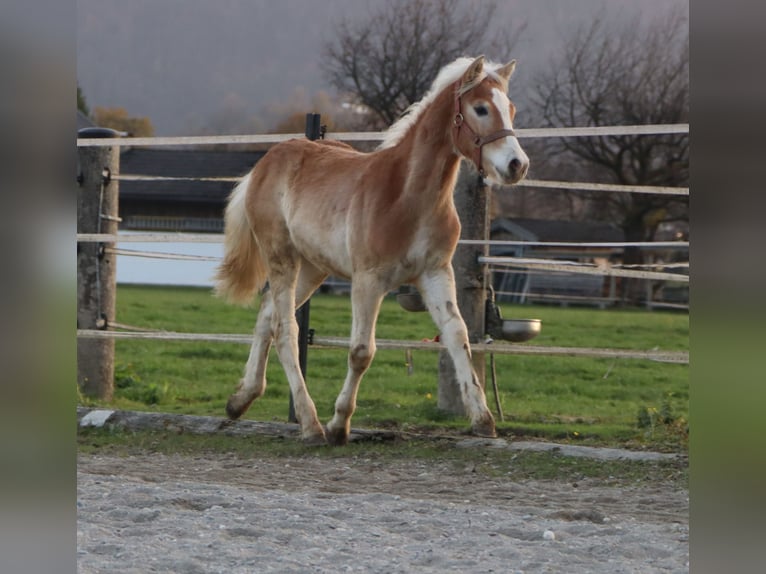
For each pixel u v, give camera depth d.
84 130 11.11
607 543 4.84
